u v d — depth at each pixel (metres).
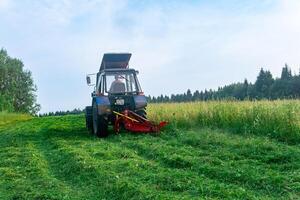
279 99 16.59
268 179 7.92
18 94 84.19
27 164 11.05
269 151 10.59
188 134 14.02
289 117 13.09
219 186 7.58
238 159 10.09
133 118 16.03
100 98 16.19
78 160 10.73
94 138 15.98
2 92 81.56
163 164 10.14
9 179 9.58
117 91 16.88
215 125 16.02
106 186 8.21
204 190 7.46
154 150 11.69
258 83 49.19
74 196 7.95
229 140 12.28
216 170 8.75
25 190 8.46
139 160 10.48
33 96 86.44
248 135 13.36
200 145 12.19
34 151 13.26
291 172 8.54
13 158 12.05
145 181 8.35
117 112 16.41
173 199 6.92
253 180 7.98
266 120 13.90
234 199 6.97
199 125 16.45
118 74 17.03
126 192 7.65
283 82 45.41
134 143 13.27
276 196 7.26
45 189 8.52
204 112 16.84
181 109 17.95
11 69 83.00
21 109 84.56
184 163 9.74
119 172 9.36
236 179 8.22
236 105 16.22
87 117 18.08
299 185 7.52
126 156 11.34
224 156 10.29
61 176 9.90
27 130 22.06
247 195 7.11
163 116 17.55
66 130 20.67
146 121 15.54
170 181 8.12
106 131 16.08
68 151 12.47
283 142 12.23
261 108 14.84
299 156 9.77
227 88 48.38
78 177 9.40
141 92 17.14
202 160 9.78
